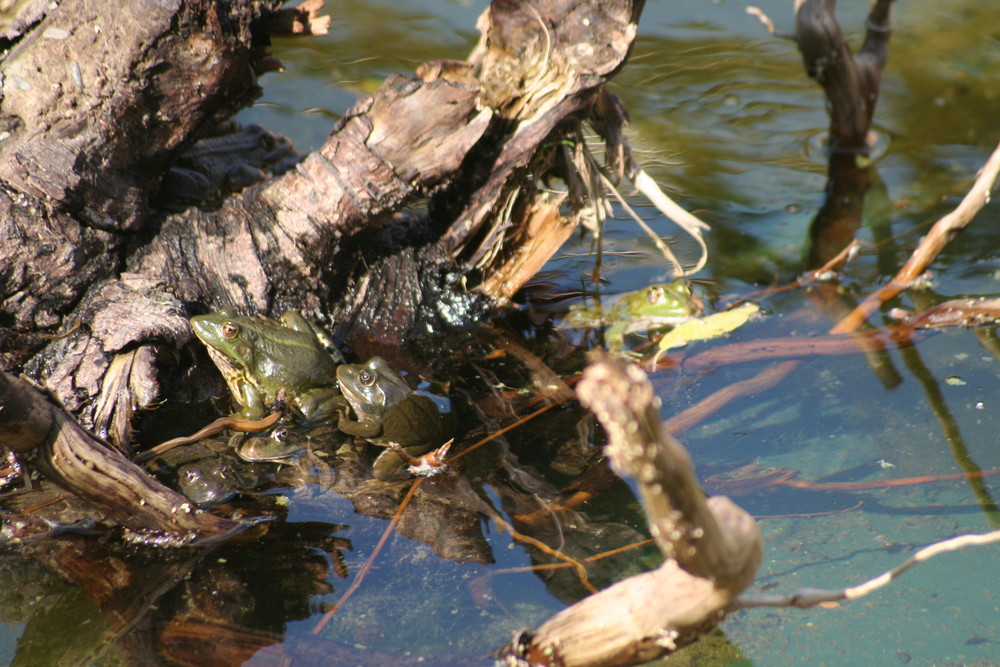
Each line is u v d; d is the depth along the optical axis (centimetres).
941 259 902
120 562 530
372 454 641
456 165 739
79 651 464
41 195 658
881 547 543
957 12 1438
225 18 693
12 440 462
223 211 751
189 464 618
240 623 485
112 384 640
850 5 1432
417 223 852
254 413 664
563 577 521
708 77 1267
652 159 1095
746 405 700
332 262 775
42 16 673
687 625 318
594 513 581
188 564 529
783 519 573
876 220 977
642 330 815
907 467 620
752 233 964
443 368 760
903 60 1310
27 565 527
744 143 1130
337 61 1240
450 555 541
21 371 646
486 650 467
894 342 775
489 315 838
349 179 730
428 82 727
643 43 1352
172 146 722
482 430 675
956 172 1055
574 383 736
